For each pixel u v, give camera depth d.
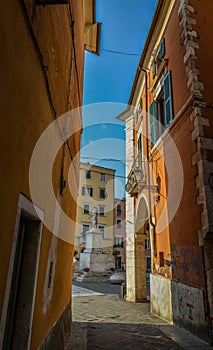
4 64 1.52
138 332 6.09
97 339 5.53
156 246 8.77
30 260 2.51
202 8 7.69
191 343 5.25
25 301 2.38
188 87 6.93
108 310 8.91
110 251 33.53
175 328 6.46
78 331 6.00
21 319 2.32
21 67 1.86
